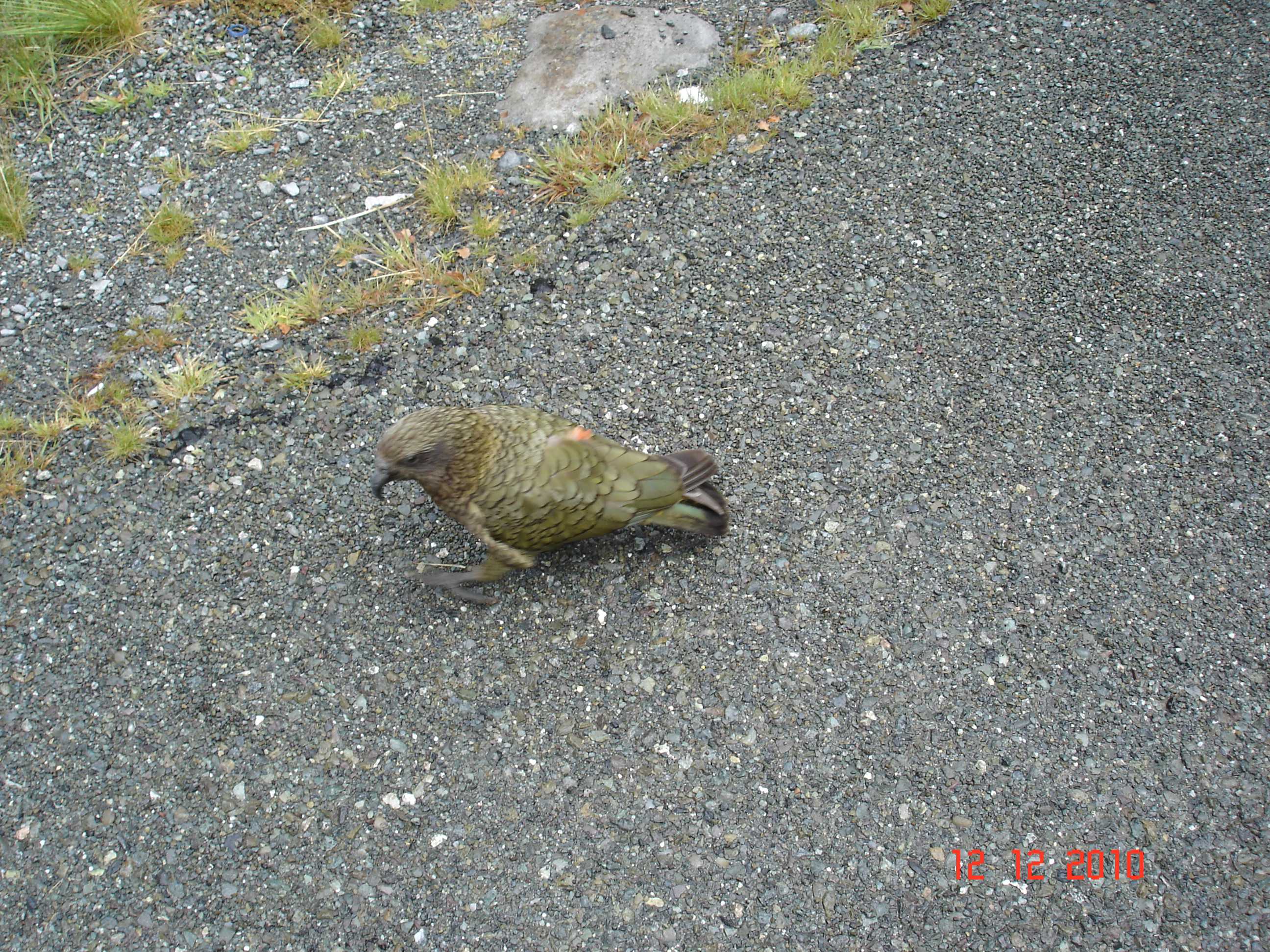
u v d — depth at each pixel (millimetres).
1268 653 2014
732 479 2178
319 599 2098
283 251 2459
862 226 2424
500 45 2754
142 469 2215
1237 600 2055
